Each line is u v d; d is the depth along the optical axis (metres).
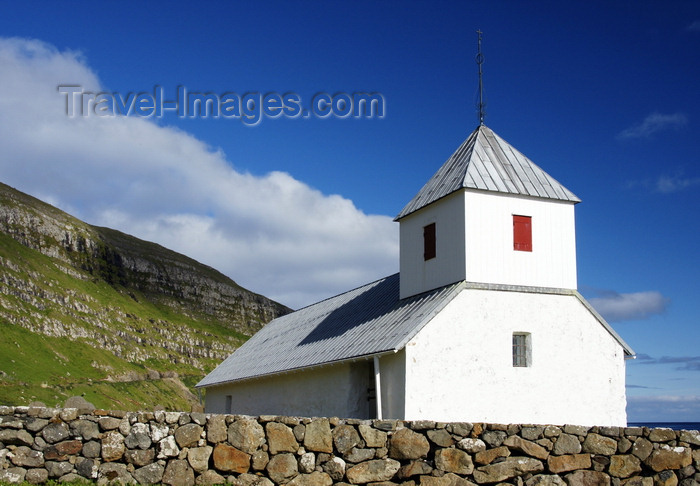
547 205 27.23
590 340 26.20
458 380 23.80
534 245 26.61
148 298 167.00
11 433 12.41
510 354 24.88
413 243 29.14
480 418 23.78
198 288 188.88
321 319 36.72
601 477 14.07
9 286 114.69
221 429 12.99
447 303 24.38
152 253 197.88
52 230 159.38
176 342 145.62
